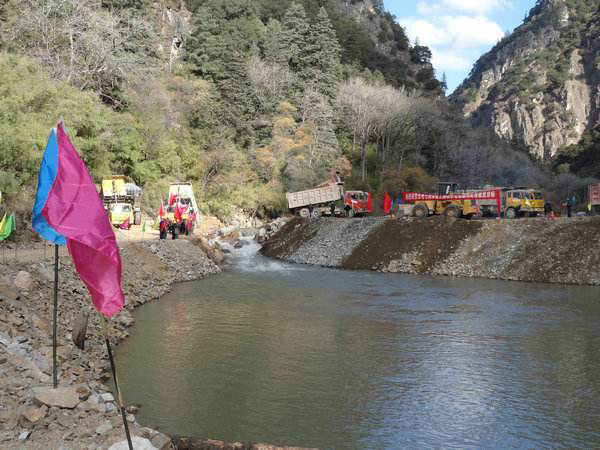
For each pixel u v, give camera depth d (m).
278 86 89.12
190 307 24.28
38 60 43.81
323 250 43.00
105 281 7.33
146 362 15.91
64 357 13.38
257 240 53.06
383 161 92.38
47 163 8.44
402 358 16.84
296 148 75.88
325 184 61.72
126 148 53.53
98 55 53.06
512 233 36.81
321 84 97.06
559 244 34.28
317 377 14.93
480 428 11.70
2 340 12.14
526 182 106.00
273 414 12.34
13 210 29.80
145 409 12.45
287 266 40.47
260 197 70.19
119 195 44.44
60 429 9.03
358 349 17.78
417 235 39.62
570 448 10.82
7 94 32.53
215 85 82.88
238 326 20.73
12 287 16.19
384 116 89.56
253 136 77.75
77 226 7.17
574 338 19.31
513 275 33.47
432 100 115.62
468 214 42.72
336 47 105.56
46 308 16.62
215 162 67.75
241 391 13.77
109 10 74.38
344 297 27.25
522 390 14.06
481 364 16.22
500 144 133.12
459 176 98.62
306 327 20.78
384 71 140.25
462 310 24.16
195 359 16.36
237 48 92.62
